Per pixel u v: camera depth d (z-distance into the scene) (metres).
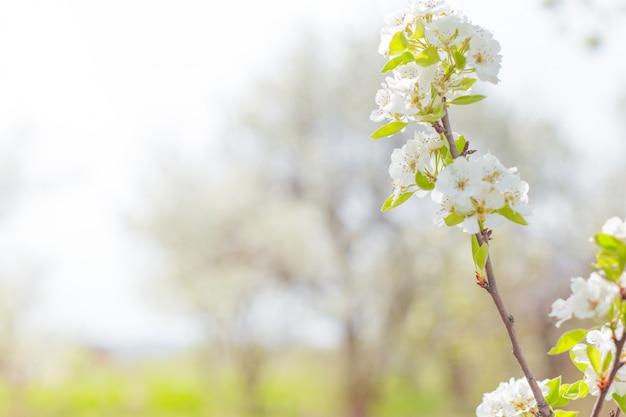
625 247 1.26
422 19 1.59
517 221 1.49
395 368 20.44
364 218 21.36
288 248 20.75
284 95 23.12
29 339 22.25
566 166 18.39
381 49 1.63
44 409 23.83
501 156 19.56
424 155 1.60
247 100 23.97
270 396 25.86
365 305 20.02
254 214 22.08
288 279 21.67
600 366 1.37
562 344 1.34
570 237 15.46
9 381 22.22
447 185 1.49
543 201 18.23
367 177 21.64
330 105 22.62
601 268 1.32
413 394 22.11
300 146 23.00
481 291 15.23
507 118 20.17
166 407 25.48
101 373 27.73
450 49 1.55
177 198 22.27
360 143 22.28
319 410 23.78
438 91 1.56
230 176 23.38
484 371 15.47
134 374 29.69
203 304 22.94
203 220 21.72
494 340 14.45
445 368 19.50
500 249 14.81
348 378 20.55
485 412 1.64
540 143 19.08
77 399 25.09
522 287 14.97
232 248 21.84
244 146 24.48
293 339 23.66
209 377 25.97
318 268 20.84
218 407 25.39
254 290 22.61
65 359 23.22
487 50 1.54
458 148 1.65
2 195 20.47
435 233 18.81
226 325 23.66
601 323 1.35
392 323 19.64
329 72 22.81
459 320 15.66
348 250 21.47
